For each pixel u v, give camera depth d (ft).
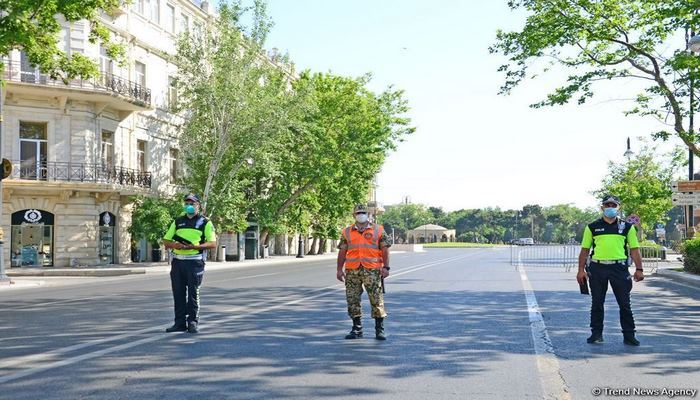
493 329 33.58
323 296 52.24
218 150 124.88
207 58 125.49
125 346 27.86
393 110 163.84
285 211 170.91
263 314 39.65
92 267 111.14
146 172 127.65
